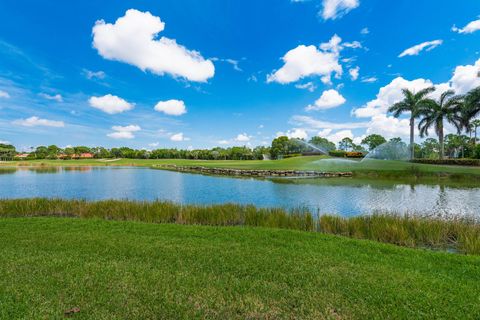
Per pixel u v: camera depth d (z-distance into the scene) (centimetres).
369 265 411
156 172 3475
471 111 2914
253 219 754
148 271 380
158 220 814
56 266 390
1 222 688
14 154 8625
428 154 7506
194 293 322
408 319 278
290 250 479
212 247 488
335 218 715
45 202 936
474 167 2608
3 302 295
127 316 277
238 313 287
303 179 2306
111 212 849
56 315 276
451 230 629
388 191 1569
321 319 277
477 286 345
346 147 8300
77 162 6706
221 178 2536
